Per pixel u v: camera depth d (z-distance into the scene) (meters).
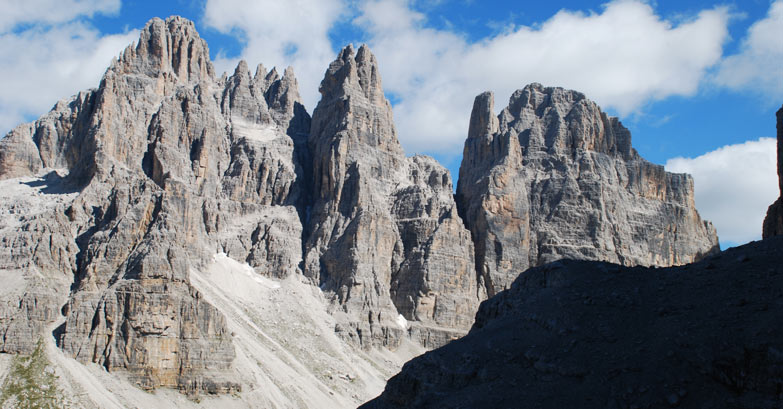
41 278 188.00
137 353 178.62
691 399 72.75
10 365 166.62
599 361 79.75
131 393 172.62
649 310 85.25
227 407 181.00
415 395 87.19
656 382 75.00
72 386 165.50
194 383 181.12
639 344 80.31
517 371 82.88
